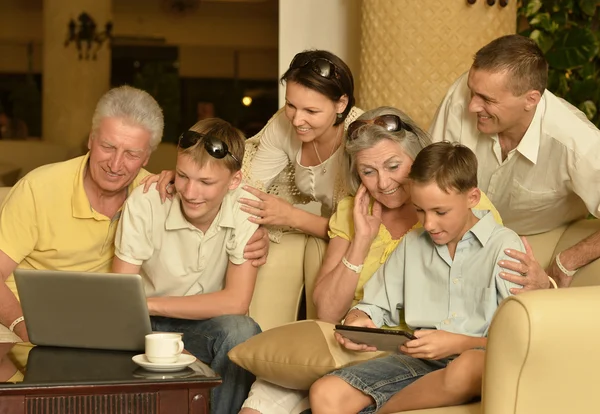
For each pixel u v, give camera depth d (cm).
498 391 191
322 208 319
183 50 541
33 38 565
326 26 457
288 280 305
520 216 293
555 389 191
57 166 282
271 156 316
